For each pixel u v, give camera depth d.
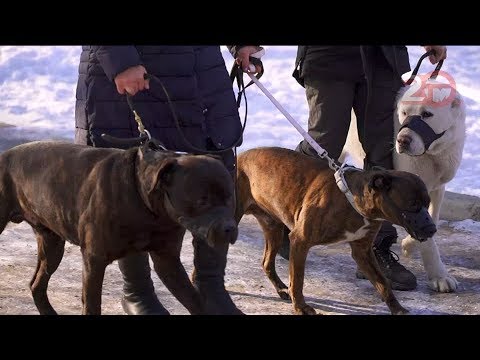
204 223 2.93
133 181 3.16
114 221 3.19
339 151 4.99
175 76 3.76
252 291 4.72
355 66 4.88
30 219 3.66
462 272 5.15
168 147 3.84
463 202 6.23
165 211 3.11
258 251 5.45
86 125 3.86
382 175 3.94
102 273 3.28
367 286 4.86
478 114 8.76
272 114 9.09
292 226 4.47
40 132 8.43
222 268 4.00
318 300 4.59
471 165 7.50
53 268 3.82
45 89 10.11
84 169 3.32
